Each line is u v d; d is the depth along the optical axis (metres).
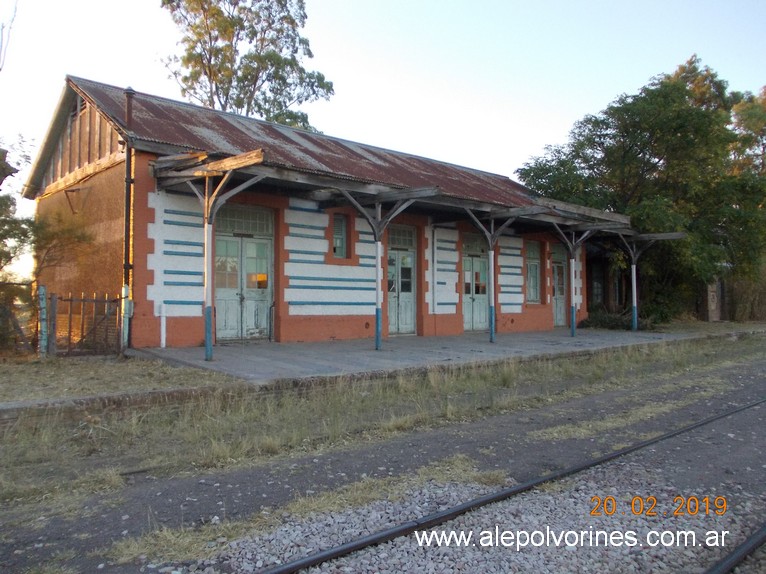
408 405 9.00
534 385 10.82
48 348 11.26
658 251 21.31
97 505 4.91
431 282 17.34
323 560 3.85
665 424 7.71
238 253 13.66
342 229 15.60
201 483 5.45
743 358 14.91
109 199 12.91
